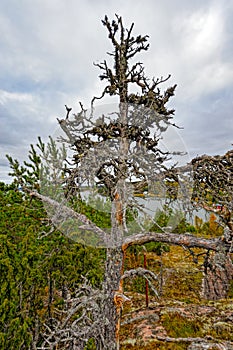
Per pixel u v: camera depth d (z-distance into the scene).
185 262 11.98
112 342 3.24
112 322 3.28
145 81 3.34
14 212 4.82
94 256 4.83
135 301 7.99
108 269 3.40
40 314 3.99
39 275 3.79
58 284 4.54
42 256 4.17
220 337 5.65
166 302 7.81
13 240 4.46
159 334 5.76
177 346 5.26
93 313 3.38
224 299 8.09
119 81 3.27
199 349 5.10
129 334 5.96
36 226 4.73
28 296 3.66
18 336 2.89
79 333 3.15
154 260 11.68
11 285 3.08
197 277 10.11
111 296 3.31
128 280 9.36
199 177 3.46
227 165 3.44
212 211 3.28
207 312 6.90
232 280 8.47
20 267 3.31
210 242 3.32
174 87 3.44
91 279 4.36
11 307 2.97
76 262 4.48
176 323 6.19
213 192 3.38
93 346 3.99
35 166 4.60
